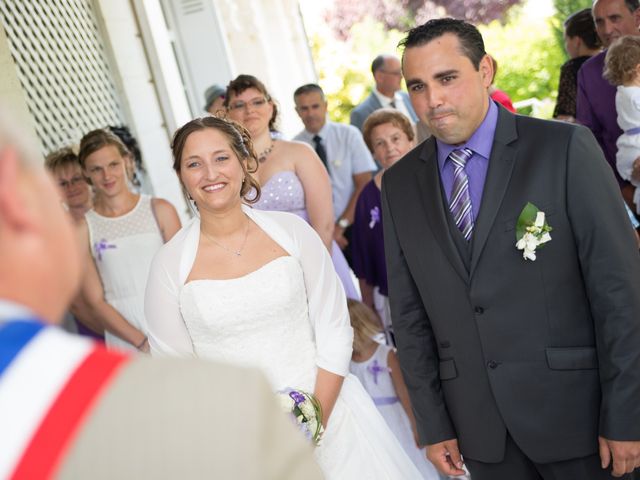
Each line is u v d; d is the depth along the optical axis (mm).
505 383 2369
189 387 699
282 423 738
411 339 2590
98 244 4082
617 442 2232
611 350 2230
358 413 2748
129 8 7062
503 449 2436
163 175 7090
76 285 792
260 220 2721
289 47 9750
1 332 678
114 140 4121
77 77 6133
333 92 15547
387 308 4484
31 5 5730
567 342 2324
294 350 2621
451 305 2428
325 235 4078
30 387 659
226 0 9227
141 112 6883
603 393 2281
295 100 6191
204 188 2617
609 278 2201
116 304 4113
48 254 751
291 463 718
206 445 676
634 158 4324
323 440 2648
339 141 6152
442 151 2447
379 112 4379
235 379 717
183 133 2656
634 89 4266
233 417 691
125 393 685
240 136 2723
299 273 2668
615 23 4863
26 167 749
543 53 13625
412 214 2486
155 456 666
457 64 2303
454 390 2500
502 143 2350
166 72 7375
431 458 2578
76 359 689
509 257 2311
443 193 2439
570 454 2355
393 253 2576
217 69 8156
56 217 769
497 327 2354
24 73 5527
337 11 16766
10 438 640
